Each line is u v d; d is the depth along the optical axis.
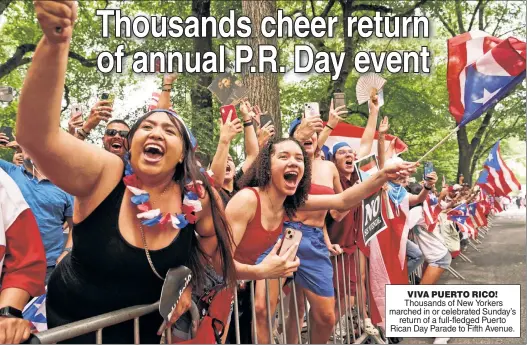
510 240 13.66
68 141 1.69
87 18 14.04
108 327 1.95
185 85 11.64
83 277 1.92
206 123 11.67
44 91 1.49
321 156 4.41
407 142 17.59
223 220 2.21
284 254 2.43
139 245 1.89
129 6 15.62
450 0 17.28
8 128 3.80
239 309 2.96
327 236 4.10
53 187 3.52
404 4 16.66
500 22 17.89
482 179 11.80
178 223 1.90
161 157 1.91
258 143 4.35
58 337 1.65
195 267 2.22
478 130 19.20
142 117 2.00
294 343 3.82
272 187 2.92
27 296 1.84
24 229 1.89
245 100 4.00
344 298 4.22
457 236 8.04
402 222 4.88
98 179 1.85
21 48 13.85
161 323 2.05
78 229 1.89
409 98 16.27
